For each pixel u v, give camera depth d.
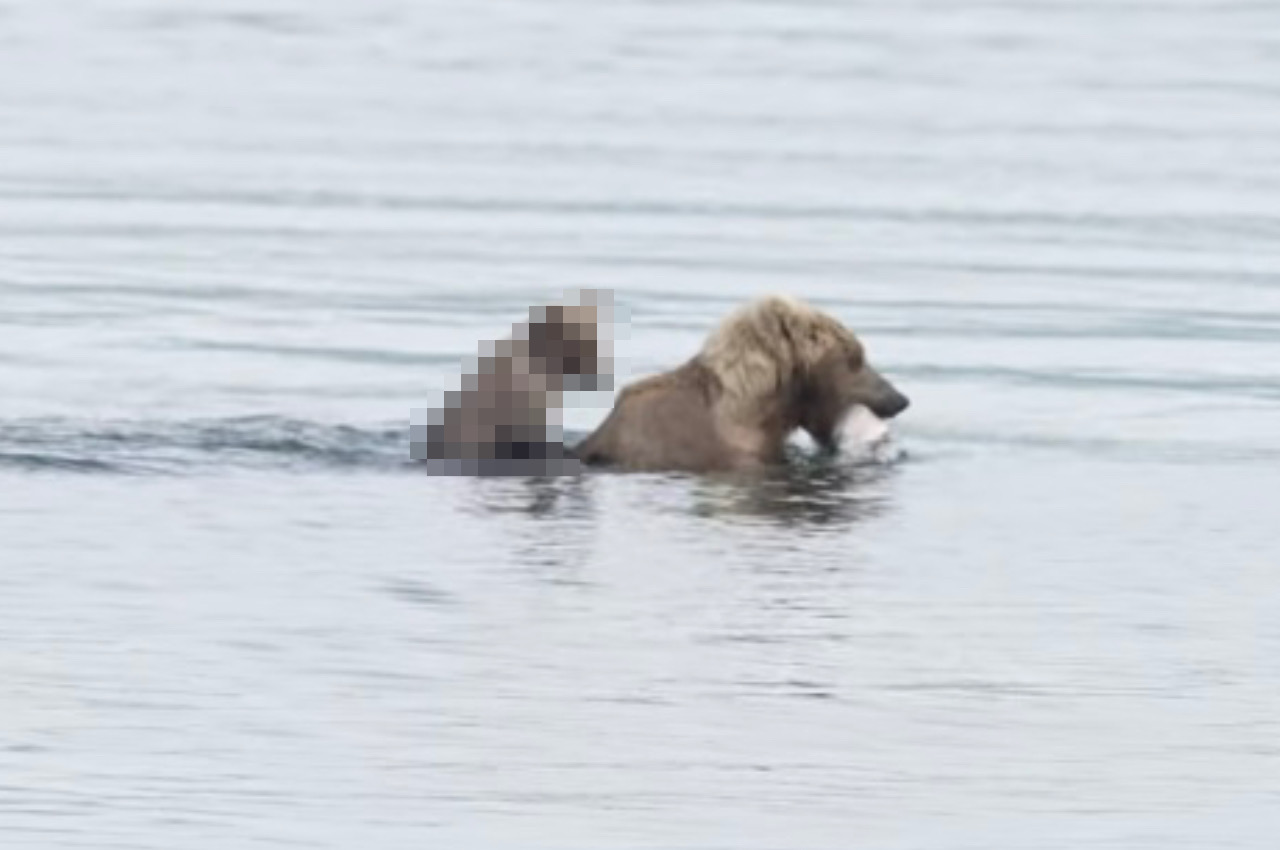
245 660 43.75
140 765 38.66
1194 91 160.25
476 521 52.91
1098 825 37.03
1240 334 80.38
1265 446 62.47
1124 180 120.38
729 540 51.91
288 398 67.56
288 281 89.19
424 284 89.06
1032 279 91.75
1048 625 46.62
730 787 38.28
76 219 104.44
